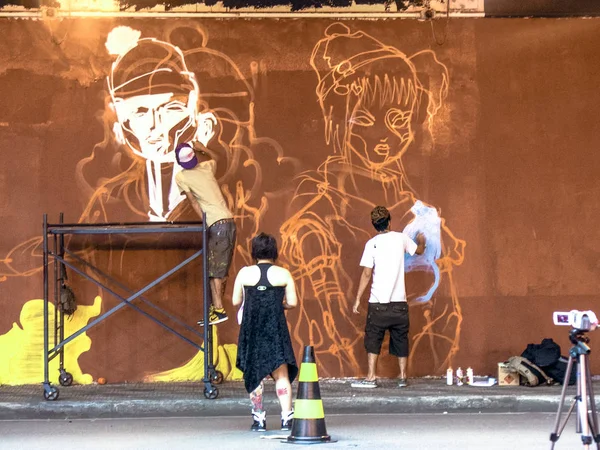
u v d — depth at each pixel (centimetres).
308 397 865
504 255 1218
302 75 1209
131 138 1195
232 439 885
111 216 1189
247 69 1205
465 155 1219
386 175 1213
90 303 1188
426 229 1212
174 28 1202
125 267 1193
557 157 1223
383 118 1216
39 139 1188
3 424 999
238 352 904
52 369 1182
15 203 1186
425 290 1211
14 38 1191
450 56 1221
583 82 1227
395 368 1207
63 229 1091
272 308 897
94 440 895
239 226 1198
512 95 1223
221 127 1202
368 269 1134
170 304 1192
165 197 1193
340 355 1202
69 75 1192
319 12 1212
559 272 1220
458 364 1209
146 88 1198
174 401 1047
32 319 1185
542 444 852
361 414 1047
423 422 984
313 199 1206
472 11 1223
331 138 1209
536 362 1147
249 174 1202
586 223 1223
